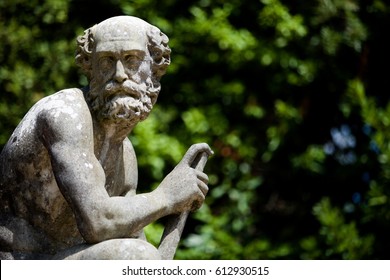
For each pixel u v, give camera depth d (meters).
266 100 16.20
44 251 8.94
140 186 15.12
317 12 16.12
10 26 15.30
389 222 15.50
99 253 8.43
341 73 16.34
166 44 9.10
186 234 15.77
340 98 16.45
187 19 15.91
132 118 8.85
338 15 16.20
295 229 16.19
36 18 15.39
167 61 9.10
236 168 15.86
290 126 16.14
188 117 15.57
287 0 16.33
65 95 8.91
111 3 15.64
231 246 15.30
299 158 16.16
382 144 15.46
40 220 8.97
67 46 15.32
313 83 16.39
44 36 15.39
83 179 8.59
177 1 15.98
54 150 8.70
